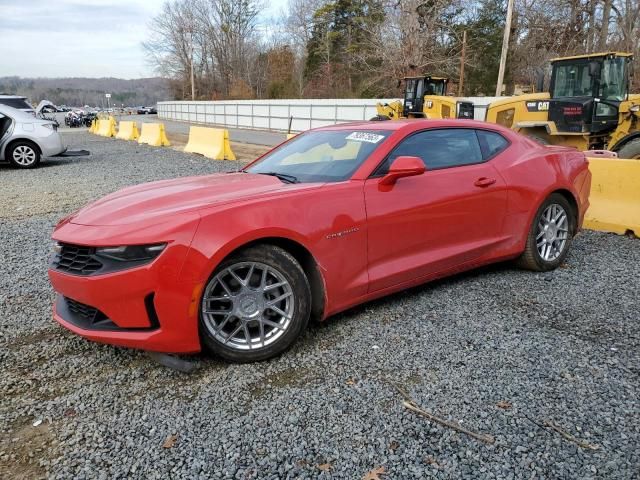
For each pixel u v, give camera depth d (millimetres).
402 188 3584
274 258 3006
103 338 2865
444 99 15422
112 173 12062
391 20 36844
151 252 2736
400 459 2207
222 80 74125
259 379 2875
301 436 2373
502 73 27859
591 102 9914
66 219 3383
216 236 2816
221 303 2979
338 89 48250
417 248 3703
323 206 3215
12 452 2307
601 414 2494
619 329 3441
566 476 2092
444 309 3793
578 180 4805
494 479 2084
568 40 33344
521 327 3482
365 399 2658
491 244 4184
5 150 13023
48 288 4449
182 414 2561
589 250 5379
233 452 2273
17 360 3150
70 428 2469
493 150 4336
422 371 2926
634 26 28781
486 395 2672
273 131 34375
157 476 2137
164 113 58250
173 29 74438
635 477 2078
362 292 3449
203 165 13250
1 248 5797
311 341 3318
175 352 2873
